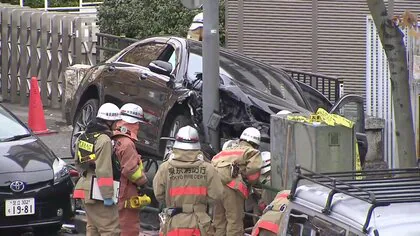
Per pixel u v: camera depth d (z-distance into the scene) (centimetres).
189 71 3136
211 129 2866
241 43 4241
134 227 2559
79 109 3638
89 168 2455
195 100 2980
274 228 2059
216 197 2272
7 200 2755
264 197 2602
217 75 2873
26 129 3145
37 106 4353
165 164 2280
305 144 2422
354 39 4134
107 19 4788
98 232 2492
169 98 3094
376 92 3534
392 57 2236
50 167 2877
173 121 3094
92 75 3594
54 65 4875
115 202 2455
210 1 2842
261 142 2873
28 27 5019
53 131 4397
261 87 3130
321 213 1504
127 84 3338
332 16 4134
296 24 4191
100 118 2464
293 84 3228
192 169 2256
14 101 5141
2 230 2825
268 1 4194
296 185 1625
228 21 4238
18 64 5109
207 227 2256
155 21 4678
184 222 2242
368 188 1576
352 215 1435
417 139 3170
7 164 2822
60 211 2859
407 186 1595
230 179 2498
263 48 4225
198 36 3766
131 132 2494
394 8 4028
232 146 2573
